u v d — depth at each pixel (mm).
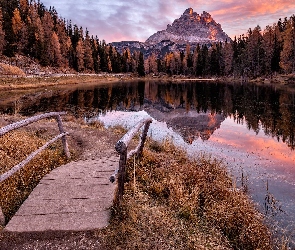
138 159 8555
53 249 4480
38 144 10125
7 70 69562
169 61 167500
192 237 5199
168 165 8859
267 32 109375
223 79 112750
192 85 78625
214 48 141250
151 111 29188
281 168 10766
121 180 5477
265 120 22219
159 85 81000
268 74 92938
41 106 30875
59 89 56969
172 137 16078
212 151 13211
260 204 7625
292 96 39938
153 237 4926
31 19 133625
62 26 148750
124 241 4707
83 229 4918
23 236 4742
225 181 8547
